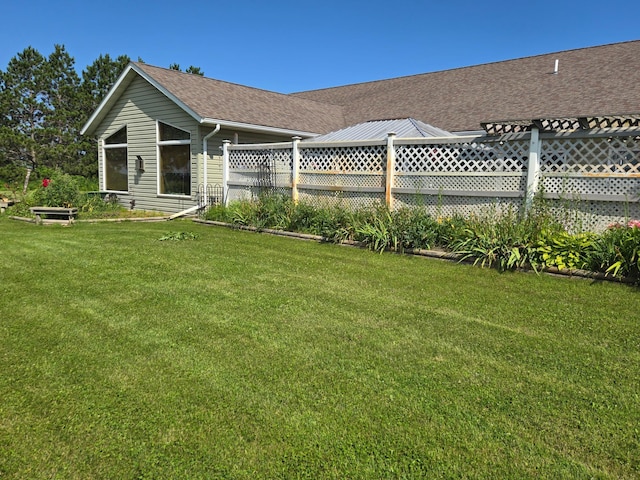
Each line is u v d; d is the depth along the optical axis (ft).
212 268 18.75
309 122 45.01
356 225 24.16
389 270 18.51
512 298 14.73
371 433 7.58
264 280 16.90
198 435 7.55
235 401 8.52
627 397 8.66
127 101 44.55
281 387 9.02
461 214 23.18
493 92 42.01
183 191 40.75
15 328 11.98
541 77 41.32
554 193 20.45
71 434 7.57
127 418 7.99
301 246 23.90
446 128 38.09
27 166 70.95
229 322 12.50
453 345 11.01
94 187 71.41
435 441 7.38
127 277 17.19
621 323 12.46
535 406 8.35
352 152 27.40
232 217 31.40
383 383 9.17
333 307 13.79
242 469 6.79
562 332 11.82
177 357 10.32
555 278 17.06
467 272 18.11
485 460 6.95
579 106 33.45
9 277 17.03
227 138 39.88
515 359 10.26
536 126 20.48
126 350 10.66
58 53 81.76
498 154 21.97
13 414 8.09
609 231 17.71
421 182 24.43
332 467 6.81
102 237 26.66
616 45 42.37
